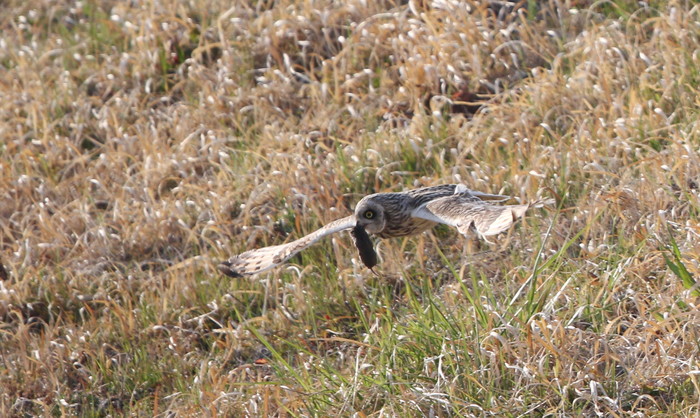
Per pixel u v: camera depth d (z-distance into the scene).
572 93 13.14
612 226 10.91
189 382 11.18
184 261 12.72
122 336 12.02
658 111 12.11
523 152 12.48
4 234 14.17
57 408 11.36
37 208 14.23
